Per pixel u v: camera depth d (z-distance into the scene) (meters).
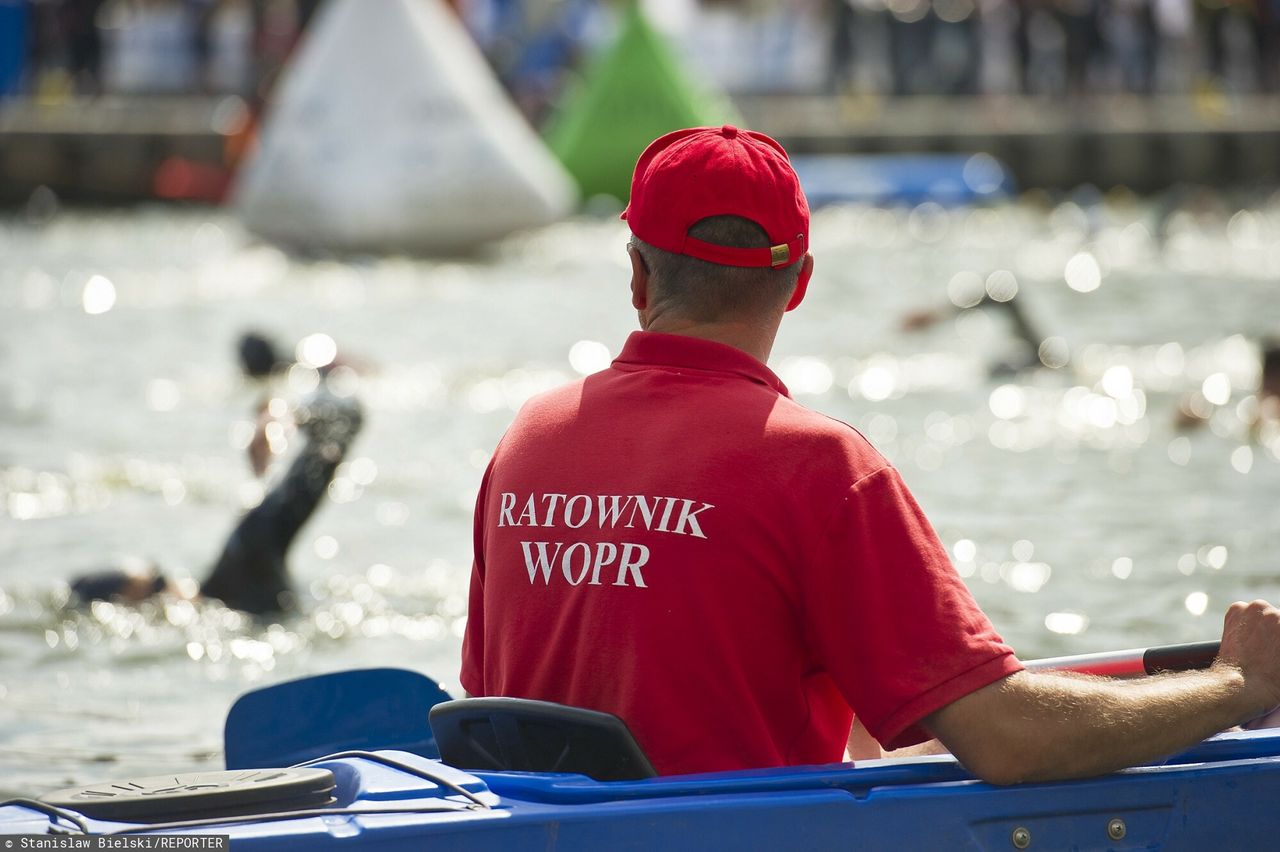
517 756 9.86
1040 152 100.75
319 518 27.86
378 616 22.22
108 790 9.05
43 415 36.72
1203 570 23.80
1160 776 10.11
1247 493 28.84
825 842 9.41
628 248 10.47
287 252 69.62
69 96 98.50
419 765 9.60
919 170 94.19
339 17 68.81
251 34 94.00
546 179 71.06
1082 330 49.31
